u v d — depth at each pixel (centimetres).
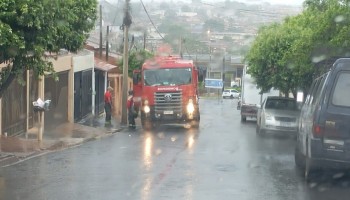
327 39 2052
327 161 1212
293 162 1648
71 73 3141
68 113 3150
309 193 1165
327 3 2131
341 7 1953
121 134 2733
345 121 1199
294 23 3594
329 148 1205
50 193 1148
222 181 1295
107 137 2545
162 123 3158
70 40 1673
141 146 2095
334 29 2008
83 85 3522
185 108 3031
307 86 2966
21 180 1313
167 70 3044
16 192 1162
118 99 4588
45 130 2659
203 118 4128
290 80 3372
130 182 1273
